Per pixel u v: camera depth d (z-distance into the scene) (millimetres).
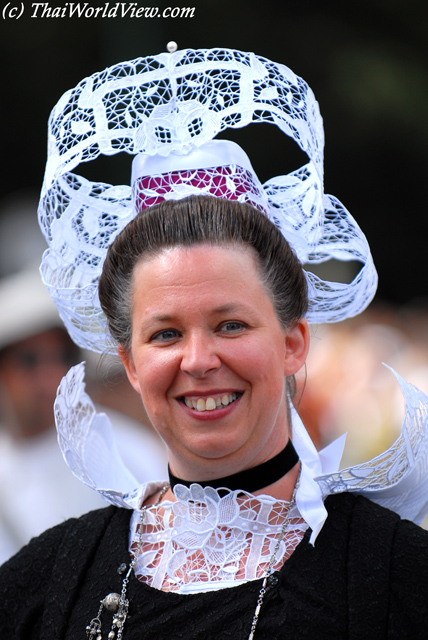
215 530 5273
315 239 5934
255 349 5047
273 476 5371
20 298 10180
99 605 5266
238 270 5066
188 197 5234
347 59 24359
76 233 6176
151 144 5691
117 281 5387
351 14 24906
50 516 9430
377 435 13000
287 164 22734
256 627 4855
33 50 24844
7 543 9531
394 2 24875
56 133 5902
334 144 24938
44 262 6309
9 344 9727
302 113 5852
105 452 6305
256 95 5734
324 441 13312
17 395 9773
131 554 5434
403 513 5688
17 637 5520
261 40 24484
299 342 5500
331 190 25609
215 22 24266
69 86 25125
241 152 5742
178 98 5773
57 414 5777
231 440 5074
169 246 5121
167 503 5535
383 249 26422
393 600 4852
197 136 5668
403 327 16391
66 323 6492
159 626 5008
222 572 5172
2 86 25172
